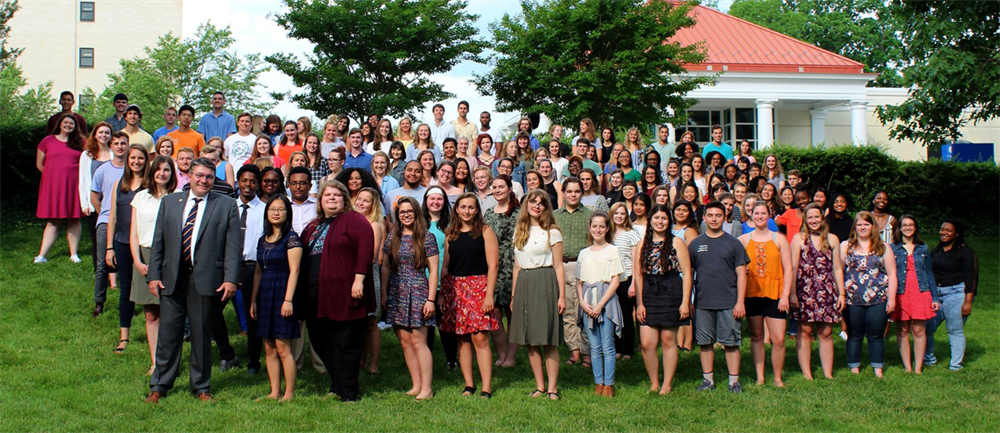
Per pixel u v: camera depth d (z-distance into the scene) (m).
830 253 7.23
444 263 6.52
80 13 40.84
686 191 9.56
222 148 9.47
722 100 26.72
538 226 6.43
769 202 9.70
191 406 5.82
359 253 6.02
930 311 7.45
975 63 12.47
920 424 5.75
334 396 6.19
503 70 17.20
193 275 5.96
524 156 10.77
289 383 6.12
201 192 6.02
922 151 28.00
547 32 16.92
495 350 8.20
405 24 17.70
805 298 7.14
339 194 6.07
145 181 6.64
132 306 7.56
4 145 14.07
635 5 17.45
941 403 6.35
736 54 26.66
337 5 17.31
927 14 13.12
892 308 7.36
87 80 40.78
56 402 5.84
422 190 8.27
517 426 5.59
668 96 17.94
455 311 6.38
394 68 17.81
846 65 26.23
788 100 26.59
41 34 40.38
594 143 11.89
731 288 6.64
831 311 7.11
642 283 6.71
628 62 16.66
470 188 8.90
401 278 6.31
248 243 6.98
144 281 6.42
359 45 17.62
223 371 6.96
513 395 6.43
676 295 6.57
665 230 6.66
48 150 10.51
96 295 8.56
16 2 20.39
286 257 6.09
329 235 6.05
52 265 10.39
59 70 40.41
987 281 12.38
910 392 6.71
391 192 8.30
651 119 17.62
